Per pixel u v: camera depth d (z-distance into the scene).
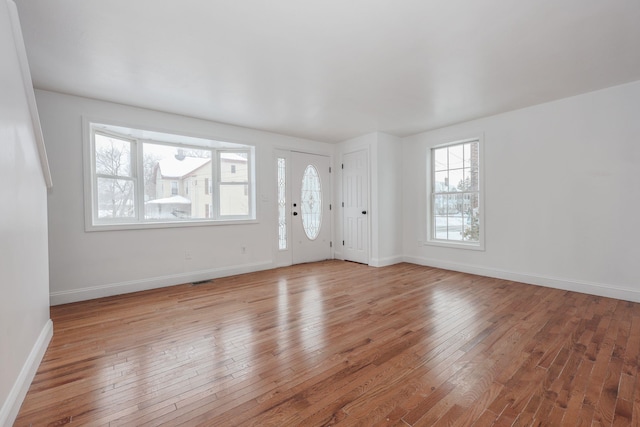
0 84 1.42
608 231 3.25
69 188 3.24
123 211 3.77
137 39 2.22
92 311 2.94
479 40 2.28
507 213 4.03
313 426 1.40
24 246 1.73
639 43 2.32
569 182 3.50
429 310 2.92
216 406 1.54
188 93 3.26
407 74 2.85
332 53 2.46
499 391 1.65
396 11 1.93
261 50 2.40
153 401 1.58
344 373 1.84
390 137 5.19
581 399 1.57
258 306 3.08
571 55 2.51
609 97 3.20
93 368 1.90
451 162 4.79
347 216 5.62
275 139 5.02
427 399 1.59
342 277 4.31
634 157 3.08
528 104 3.70
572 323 2.56
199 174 4.46
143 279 3.72
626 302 3.08
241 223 4.61
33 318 1.89
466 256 4.53
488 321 2.63
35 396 1.62
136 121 3.66
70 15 1.92
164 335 2.39
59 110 3.19
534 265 3.81
